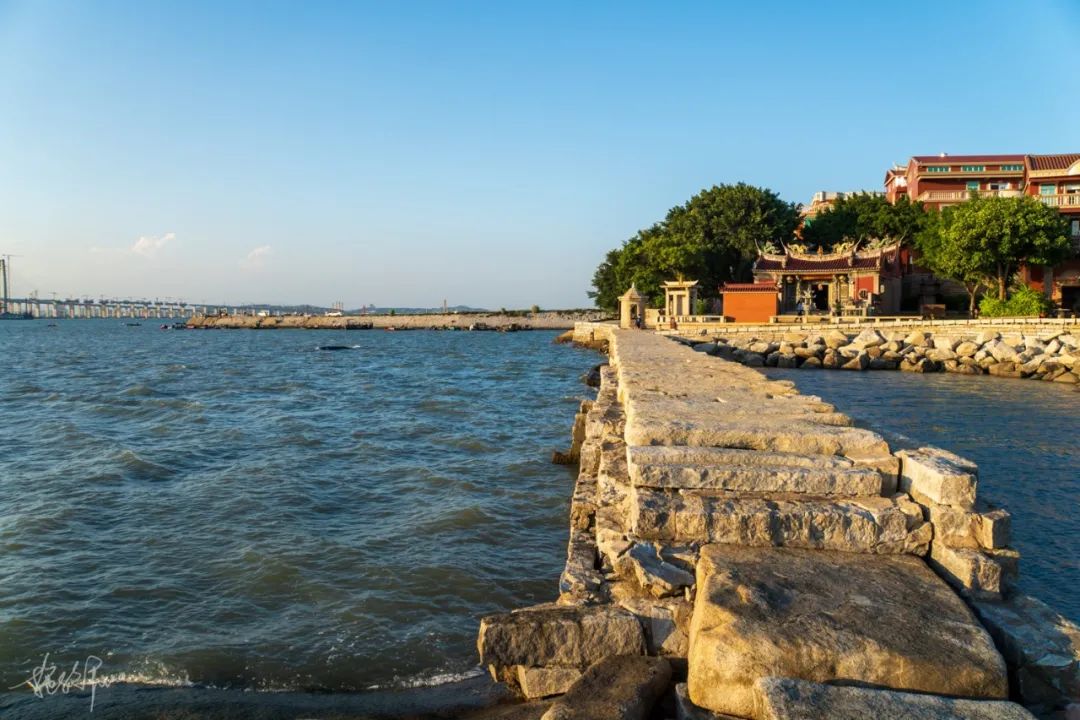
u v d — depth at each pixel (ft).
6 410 95.86
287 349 267.39
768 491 21.71
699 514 20.39
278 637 29.66
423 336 374.22
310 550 39.58
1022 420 81.87
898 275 222.69
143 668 27.17
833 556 19.43
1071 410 89.92
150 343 319.68
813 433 24.18
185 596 33.68
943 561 19.29
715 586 17.16
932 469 20.66
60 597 33.40
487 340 327.67
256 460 62.69
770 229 243.40
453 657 27.99
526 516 46.78
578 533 28.04
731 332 180.86
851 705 13.33
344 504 49.29
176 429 79.56
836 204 271.49
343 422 85.71
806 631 15.21
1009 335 150.51
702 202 257.96
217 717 23.35
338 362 197.26
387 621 31.12
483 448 69.46
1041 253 172.45
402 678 26.35
